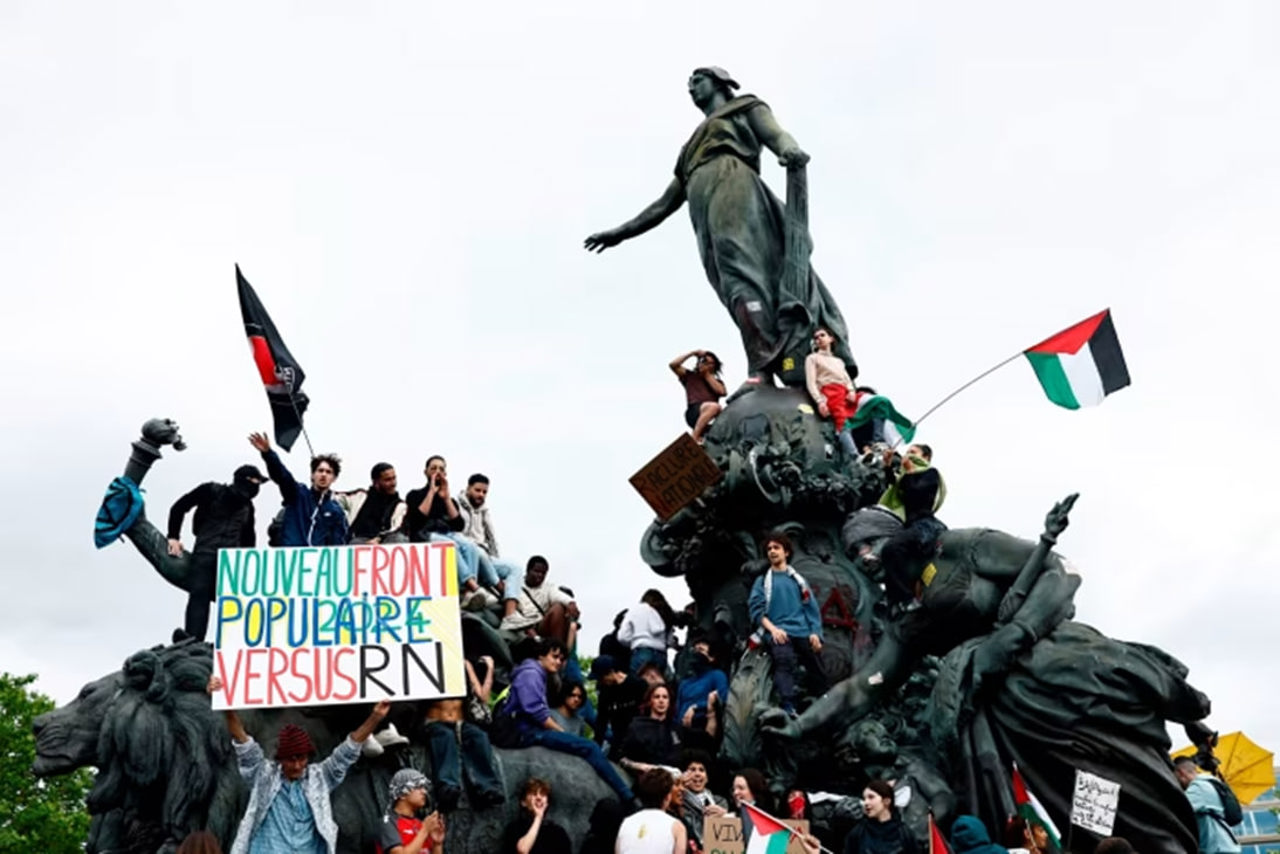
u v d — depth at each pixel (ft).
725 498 77.46
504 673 65.10
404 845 49.34
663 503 74.13
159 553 63.82
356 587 56.44
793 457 77.92
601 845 55.83
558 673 65.62
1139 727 65.41
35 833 152.56
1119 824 64.75
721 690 69.92
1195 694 66.18
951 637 69.26
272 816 47.55
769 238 86.79
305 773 48.14
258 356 70.33
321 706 56.90
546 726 60.54
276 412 70.49
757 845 49.62
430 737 56.65
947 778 67.46
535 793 56.39
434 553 57.36
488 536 73.87
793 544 76.54
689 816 56.80
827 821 63.52
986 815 65.72
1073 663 65.67
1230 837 67.26
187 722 54.49
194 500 65.10
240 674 54.54
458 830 56.70
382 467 67.51
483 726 60.08
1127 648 66.28
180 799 53.78
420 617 56.39
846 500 77.10
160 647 56.85
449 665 55.83
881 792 54.13
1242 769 81.61
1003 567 68.95
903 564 70.90
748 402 81.00
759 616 70.44
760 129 88.53
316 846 47.50
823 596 74.08
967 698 66.90
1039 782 66.03
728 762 67.77
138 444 64.23
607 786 59.93
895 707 70.08
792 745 67.46
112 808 54.65
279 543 63.46
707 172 88.43
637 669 74.18
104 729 54.34
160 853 52.80
